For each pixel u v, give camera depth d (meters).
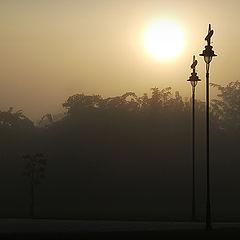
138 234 52.97
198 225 72.31
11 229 59.38
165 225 71.44
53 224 70.44
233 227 66.94
